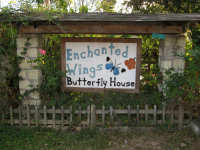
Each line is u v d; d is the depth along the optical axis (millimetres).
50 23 4008
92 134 3951
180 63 4324
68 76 4766
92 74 4719
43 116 4527
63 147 3561
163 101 4391
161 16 3854
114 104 4672
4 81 4227
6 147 3539
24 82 4480
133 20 3771
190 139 3738
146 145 3619
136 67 4625
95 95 5152
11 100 4484
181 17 3727
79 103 4773
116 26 4031
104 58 4652
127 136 3908
